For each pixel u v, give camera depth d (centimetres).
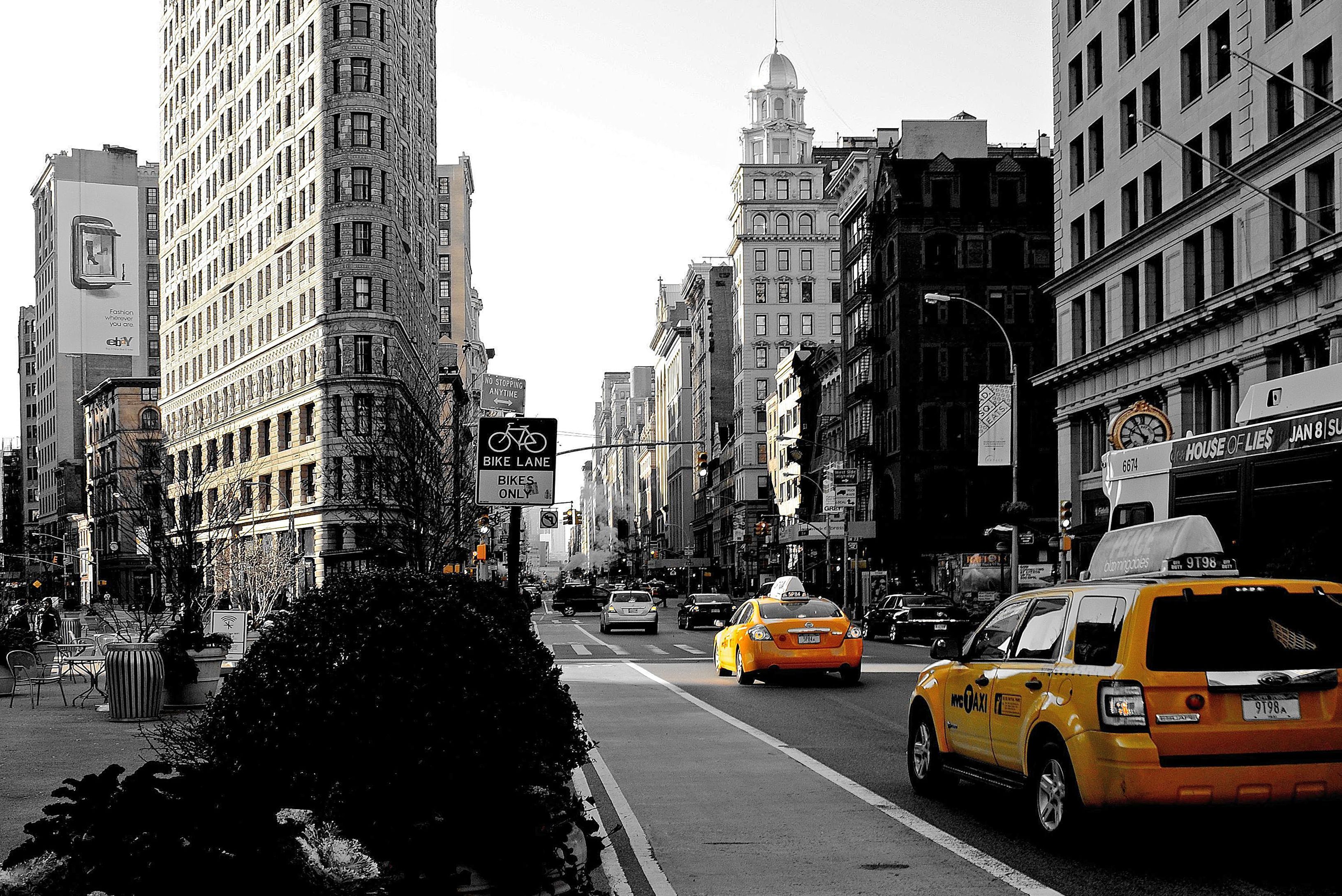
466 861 696
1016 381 4394
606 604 5247
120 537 11025
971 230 7494
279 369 8606
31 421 18338
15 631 2733
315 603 775
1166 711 832
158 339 14762
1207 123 4050
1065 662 920
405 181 8919
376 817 695
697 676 2777
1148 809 827
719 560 14800
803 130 14762
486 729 727
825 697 2206
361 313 7906
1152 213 4466
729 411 15138
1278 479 1542
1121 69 4653
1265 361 3747
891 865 898
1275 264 3600
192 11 10344
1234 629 854
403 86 8869
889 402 7694
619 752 1526
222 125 9694
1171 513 1800
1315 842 949
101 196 8169
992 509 7338
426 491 5075
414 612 758
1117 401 4691
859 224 8438
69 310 8044
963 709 1088
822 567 9138
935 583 7169
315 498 7906
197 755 777
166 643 1992
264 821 568
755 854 946
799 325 13500
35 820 1092
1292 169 3588
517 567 1792
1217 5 3991
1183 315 4106
